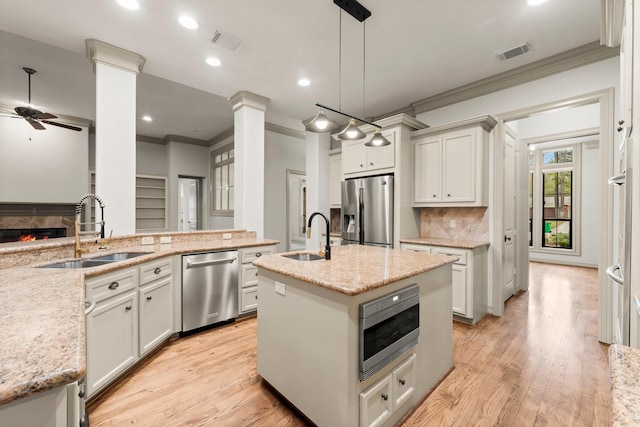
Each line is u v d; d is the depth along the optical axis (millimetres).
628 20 1437
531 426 1635
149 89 4184
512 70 3184
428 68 3176
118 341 1986
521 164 4395
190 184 7969
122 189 2809
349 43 2736
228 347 2572
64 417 644
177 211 7023
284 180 5992
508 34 2572
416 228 3961
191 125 6027
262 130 3979
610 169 2633
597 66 2734
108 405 1802
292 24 2463
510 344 2617
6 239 5180
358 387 1430
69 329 854
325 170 5062
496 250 3371
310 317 1607
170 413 1737
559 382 2035
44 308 1043
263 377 1979
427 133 3682
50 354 694
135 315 2164
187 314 2752
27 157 5141
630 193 1362
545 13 2301
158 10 2293
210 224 7344
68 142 5480
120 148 2803
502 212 3361
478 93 3512
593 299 3922
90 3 2213
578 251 6176
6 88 4145
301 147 6336
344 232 4227
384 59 3002
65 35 2607
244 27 2508
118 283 1991
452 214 3768
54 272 1677
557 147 6418
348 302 1392
